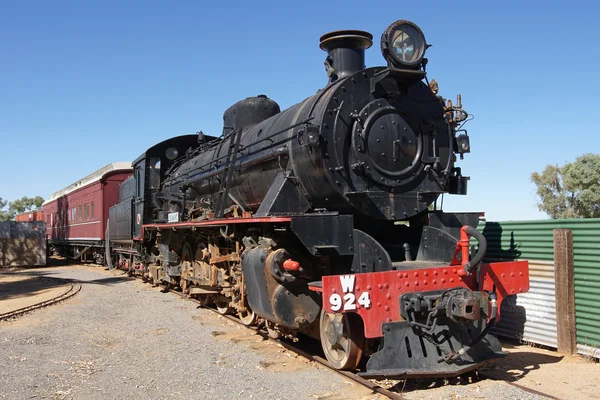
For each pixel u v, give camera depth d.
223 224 8.27
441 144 7.33
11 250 25.27
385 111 6.90
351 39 7.79
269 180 8.17
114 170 21.48
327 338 6.62
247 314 8.89
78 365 6.67
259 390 5.61
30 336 8.39
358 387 5.59
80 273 20.36
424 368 5.62
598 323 6.91
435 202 7.36
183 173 13.01
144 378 6.10
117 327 9.06
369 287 5.60
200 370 6.40
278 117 8.52
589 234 7.06
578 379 6.10
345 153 6.64
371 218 6.85
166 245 12.88
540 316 7.67
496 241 8.49
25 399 5.42
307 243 6.11
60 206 31.00
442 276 5.96
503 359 7.03
